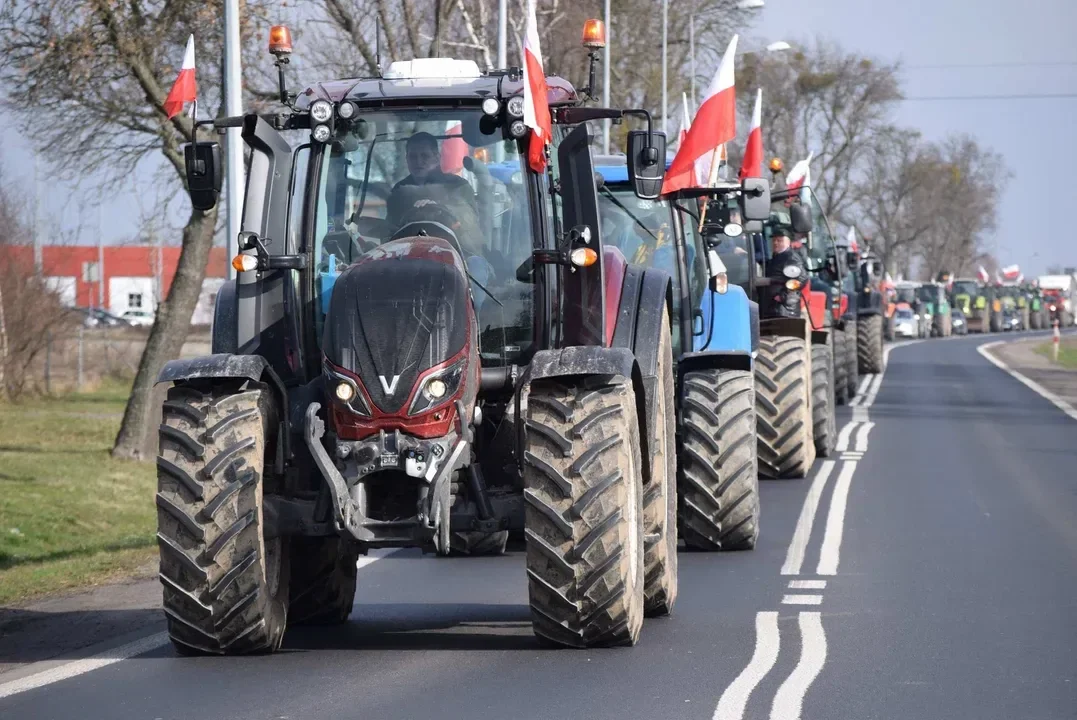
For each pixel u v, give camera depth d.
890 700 21.47
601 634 24.39
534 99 25.08
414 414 22.77
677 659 24.28
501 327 25.59
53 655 25.70
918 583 32.56
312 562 27.30
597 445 23.55
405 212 25.83
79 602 31.97
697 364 39.22
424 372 22.88
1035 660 24.33
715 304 40.16
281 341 25.56
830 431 63.50
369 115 26.14
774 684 22.45
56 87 64.38
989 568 34.66
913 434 73.12
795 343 54.59
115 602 31.89
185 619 23.81
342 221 25.95
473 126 26.03
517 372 25.34
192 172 25.88
